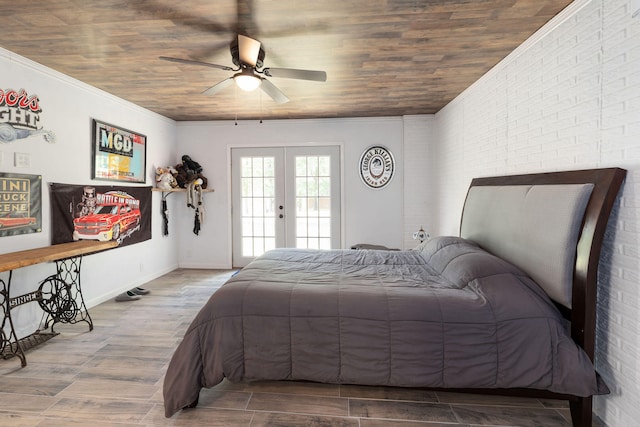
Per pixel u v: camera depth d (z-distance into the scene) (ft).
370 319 5.93
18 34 7.36
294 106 13.83
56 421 5.70
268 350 6.09
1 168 8.16
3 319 8.30
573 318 5.64
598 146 5.74
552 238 6.01
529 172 7.82
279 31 7.30
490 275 6.48
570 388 5.26
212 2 6.15
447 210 13.60
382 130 15.94
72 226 10.30
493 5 6.34
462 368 5.68
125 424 5.66
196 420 5.78
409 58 8.85
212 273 15.84
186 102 13.07
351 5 6.29
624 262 5.24
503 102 8.99
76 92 10.43
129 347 8.37
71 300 9.50
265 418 5.84
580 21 6.12
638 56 4.94
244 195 16.83
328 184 16.42
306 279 7.32
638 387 4.99
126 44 7.90
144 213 13.97
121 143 12.57
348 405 6.21
